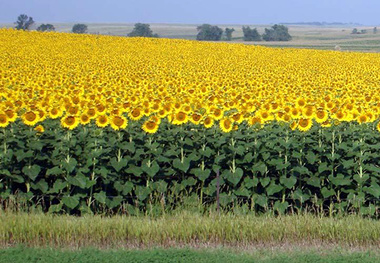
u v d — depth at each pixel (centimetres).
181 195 1196
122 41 5194
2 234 957
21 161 1171
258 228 1005
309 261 873
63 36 5253
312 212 1215
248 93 1922
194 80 2606
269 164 1195
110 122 1196
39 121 1258
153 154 1213
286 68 3756
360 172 1178
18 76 2397
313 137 1244
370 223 1043
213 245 973
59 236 966
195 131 1241
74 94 1812
